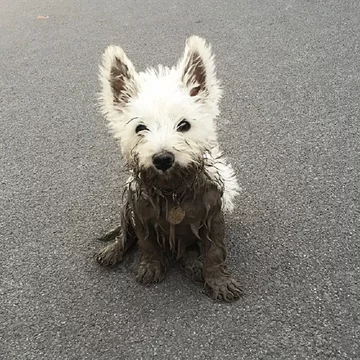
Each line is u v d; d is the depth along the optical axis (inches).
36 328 20.8
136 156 20.3
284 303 20.7
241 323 20.0
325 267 22.1
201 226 21.3
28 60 44.8
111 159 31.0
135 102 20.7
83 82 40.3
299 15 46.4
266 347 19.0
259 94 35.6
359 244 23.1
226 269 21.9
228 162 29.1
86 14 53.1
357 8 46.6
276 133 31.4
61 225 26.3
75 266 23.7
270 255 23.1
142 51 43.4
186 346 19.4
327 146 29.8
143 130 20.3
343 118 32.2
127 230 23.4
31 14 55.1
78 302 21.8
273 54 40.6
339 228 24.0
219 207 21.3
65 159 31.5
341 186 26.6
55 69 42.8
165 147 19.5
